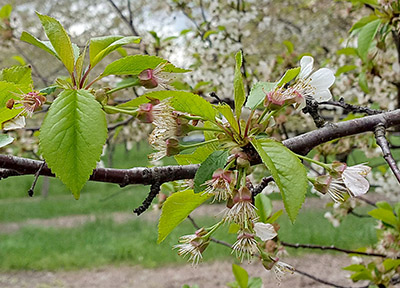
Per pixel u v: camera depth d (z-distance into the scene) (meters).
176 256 10.21
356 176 1.26
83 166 0.98
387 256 3.14
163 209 1.27
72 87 1.30
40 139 0.99
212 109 1.28
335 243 10.02
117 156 19.88
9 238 11.70
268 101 1.29
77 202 15.86
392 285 3.16
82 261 10.06
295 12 8.27
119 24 9.18
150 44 4.17
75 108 1.01
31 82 1.40
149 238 11.31
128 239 11.42
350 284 7.59
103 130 1.00
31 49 9.34
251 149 1.30
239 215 1.20
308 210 12.52
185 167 1.40
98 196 16.77
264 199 2.50
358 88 4.29
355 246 9.77
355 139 4.24
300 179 1.06
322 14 7.91
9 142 1.29
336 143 4.04
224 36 4.70
